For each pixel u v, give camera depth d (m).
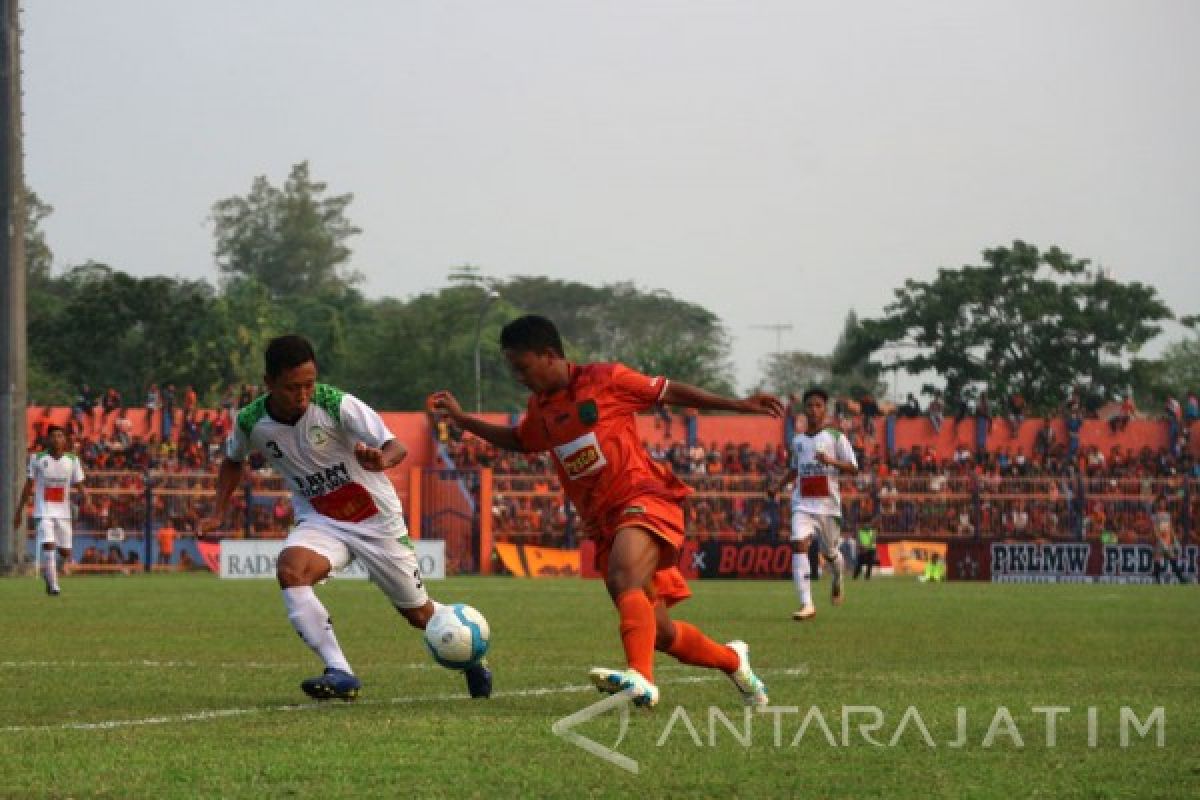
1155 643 44.75
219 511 29.41
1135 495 136.75
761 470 148.00
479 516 126.94
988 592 89.06
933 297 193.12
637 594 24.16
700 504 133.12
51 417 140.62
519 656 38.81
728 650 26.41
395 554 28.78
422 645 42.34
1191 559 127.75
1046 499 136.12
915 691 29.84
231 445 29.00
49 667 35.12
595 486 25.42
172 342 190.12
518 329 25.31
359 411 28.02
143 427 141.50
